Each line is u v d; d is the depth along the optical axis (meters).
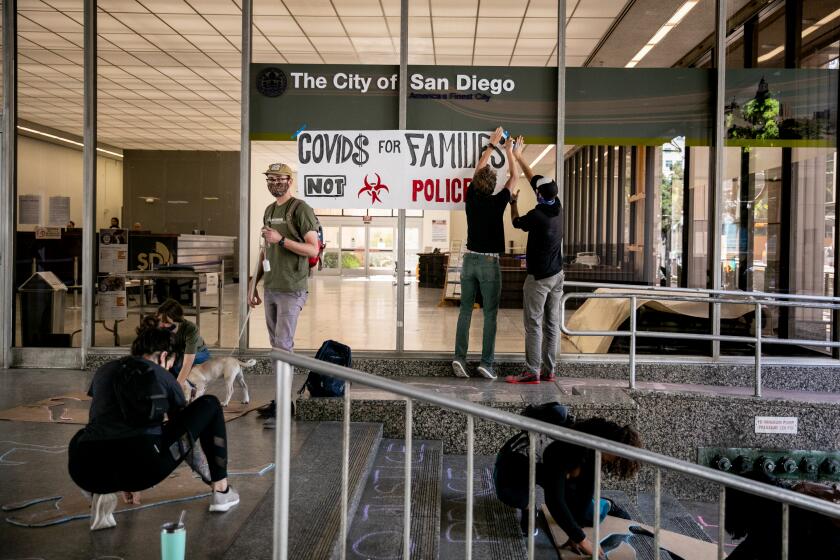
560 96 6.43
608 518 4.09
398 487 3.87
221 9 7.47
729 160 6.46
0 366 6.64
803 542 2.79
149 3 7.18
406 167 6.47
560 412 3.56
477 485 4.38
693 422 5.43
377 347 6.54
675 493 5.36
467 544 2.48
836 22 6.52
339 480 3.59
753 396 5.44
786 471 5.37
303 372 6.41
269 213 5.09
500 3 6.66
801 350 6.55
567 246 6.52
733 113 6.47
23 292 6.71
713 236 6.50
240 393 5.65
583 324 6.51
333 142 6.50
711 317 6.46
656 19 6.54
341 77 6.49
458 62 6.47
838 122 6.52
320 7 6.74
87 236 6.67
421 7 6.82
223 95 11.52
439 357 6.36
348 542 3.13
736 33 6.44
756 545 2.88
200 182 18.27
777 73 6.47
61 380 6.09
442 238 6.51
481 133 6.46
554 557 3.54
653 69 6.49
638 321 6.59
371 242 8.20
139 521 3.07
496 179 6.36
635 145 6.49
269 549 2.72
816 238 6.59
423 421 4.92
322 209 6.50
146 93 11.41
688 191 6.54
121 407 2.88
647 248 6.51
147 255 8.41
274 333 5.14
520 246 7.14
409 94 6.46
